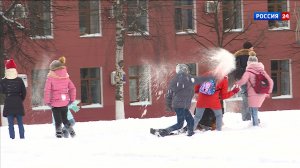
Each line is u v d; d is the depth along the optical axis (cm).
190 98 2547
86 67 7669
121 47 6894
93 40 7700
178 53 7731
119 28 6906
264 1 7825
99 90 7744
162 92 7712
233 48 7731
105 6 7581
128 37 7625
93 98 7738
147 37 7662
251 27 7781
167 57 7744
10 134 2853
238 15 7856
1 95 5991
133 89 7700
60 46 7544
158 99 7706
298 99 7638
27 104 7331
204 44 7725
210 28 7756
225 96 2642
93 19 7731
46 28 7250
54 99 2766
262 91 2706
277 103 7594
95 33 7738
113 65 7738
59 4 7475
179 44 7744
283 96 7638
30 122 7344
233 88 2694
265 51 7750
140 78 7725
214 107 2609
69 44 7594
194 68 7656
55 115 2778
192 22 7838
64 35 7569
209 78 2600
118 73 6831
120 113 6800
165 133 2555
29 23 6675
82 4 7650
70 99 2811
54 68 2784
